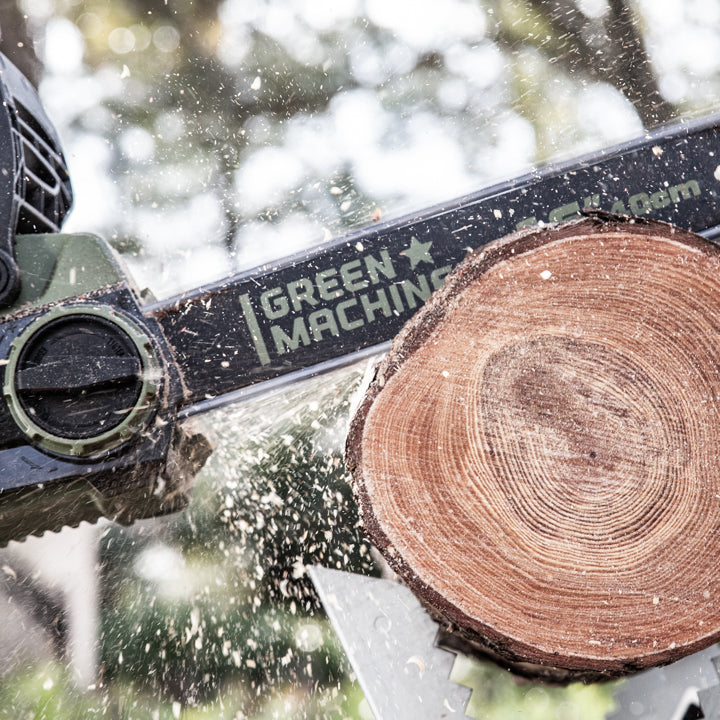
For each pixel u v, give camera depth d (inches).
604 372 62.4
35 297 74.5
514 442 62.4
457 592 64.3
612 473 62.6
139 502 79.4
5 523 76.2
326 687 117.0
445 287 62.6
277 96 203.6
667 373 62.2
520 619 64.5
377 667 74.2
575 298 61.6
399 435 62.7
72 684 113.5
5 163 74.8
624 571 63.4
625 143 77.5
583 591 63.7
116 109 196.7
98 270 76.5
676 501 62.8
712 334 61.5
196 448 82.7
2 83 78.2
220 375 76.5
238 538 124.0
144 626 119.5
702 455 62.5
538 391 62.3
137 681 115.3
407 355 62.0
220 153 200.5
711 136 77.1
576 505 62.8
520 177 77.5
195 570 123.7
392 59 209.5
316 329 77.0
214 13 196.4
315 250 77.6
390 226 77.3
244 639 119.4
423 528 63.4
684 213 76.2
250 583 122.3
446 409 62.2
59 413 70.2
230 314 77.1
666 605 64.0
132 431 70.6
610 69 198.7
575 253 61.3
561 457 62.6
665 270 60.9
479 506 63.0
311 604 121.4
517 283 61.5
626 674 69.1
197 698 114.9
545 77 202.8
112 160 195.9
